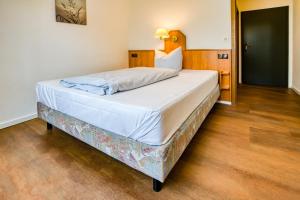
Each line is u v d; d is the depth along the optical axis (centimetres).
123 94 151
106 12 347
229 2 288
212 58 315
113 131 134
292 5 406
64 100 171
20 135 207
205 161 152
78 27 300
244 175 133
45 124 239
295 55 391
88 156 164
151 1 362
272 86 446
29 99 251
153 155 114
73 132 174
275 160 149
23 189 125
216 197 114
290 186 121
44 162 155
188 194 118
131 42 406
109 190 123
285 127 210
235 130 208
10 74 229
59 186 127
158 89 170
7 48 223
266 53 449
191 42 331
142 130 117
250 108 284
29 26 240
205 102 209
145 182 130
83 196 118
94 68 336
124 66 403
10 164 153
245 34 468
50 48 266
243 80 491
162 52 341
